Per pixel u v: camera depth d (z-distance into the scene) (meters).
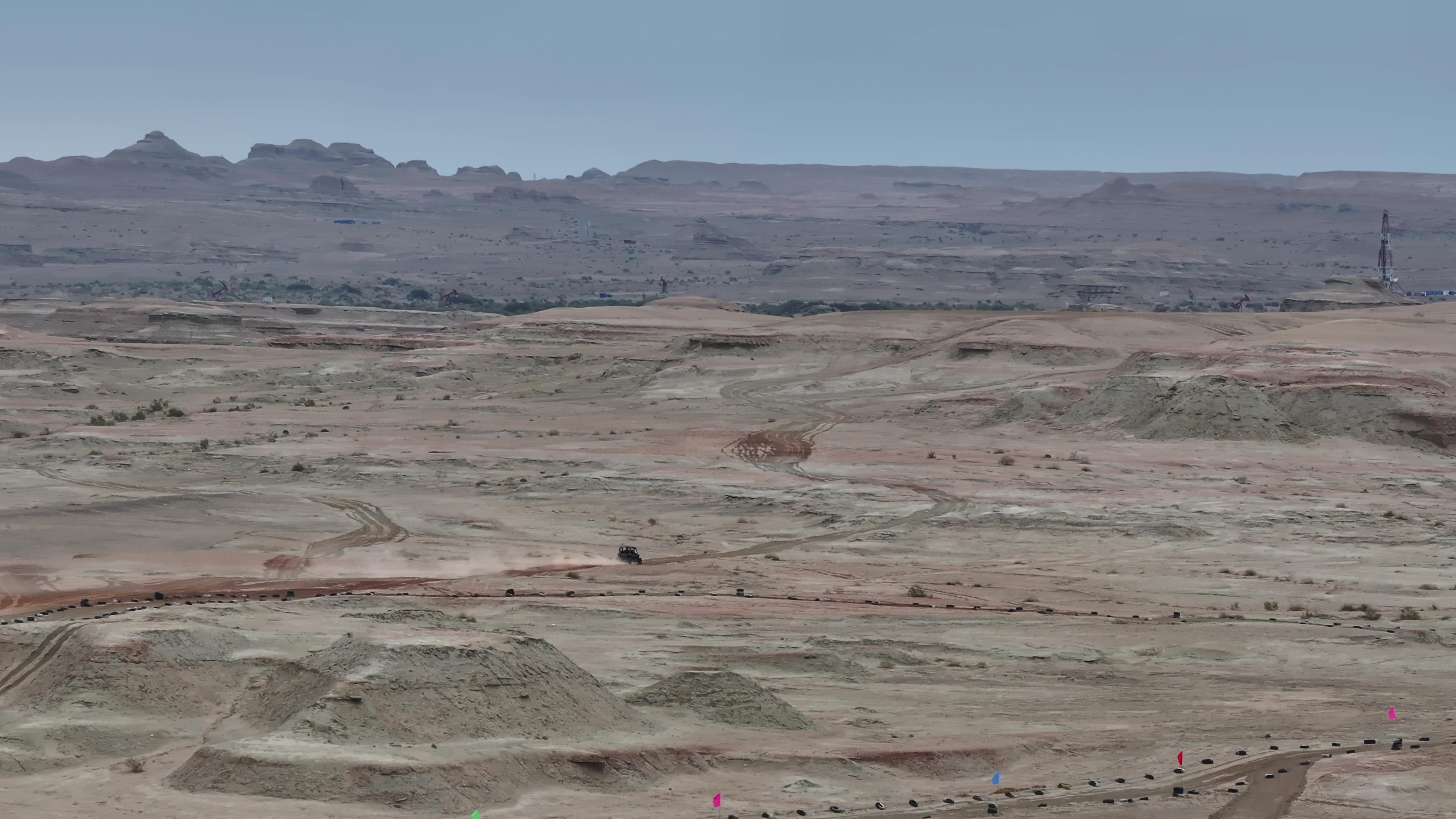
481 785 67.56
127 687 81.56
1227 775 78.31
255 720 77.31
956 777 77.81
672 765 74.69
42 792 67.50
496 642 79.31
